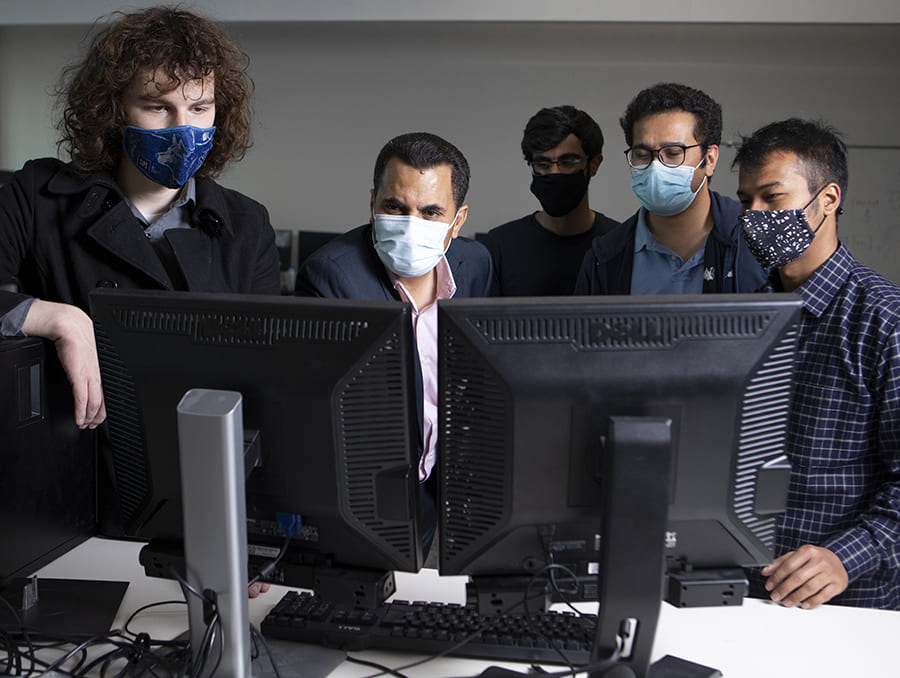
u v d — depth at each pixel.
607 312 0.98
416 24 4.71
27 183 1.57
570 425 1.00
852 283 1.45
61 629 1.17
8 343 1.21
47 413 1.30
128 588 1.33
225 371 1.04
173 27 1.48
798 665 1.13
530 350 0.98
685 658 1.15
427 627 1.15
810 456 1.48
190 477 0.96
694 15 4.24
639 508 0.94
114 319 1.08
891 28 4.35
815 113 4.73
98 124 1.50
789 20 4.17
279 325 1.02
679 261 1.97
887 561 1.33
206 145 1.53
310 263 1.82
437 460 1.04
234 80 1.64
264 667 1.10
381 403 1.02
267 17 4.56
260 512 1.10
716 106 1.88
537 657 1.11
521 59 4.95
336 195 5.29
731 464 1.03
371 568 1.11
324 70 5.16
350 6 4.52
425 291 1.89
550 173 2.38
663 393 0.99
